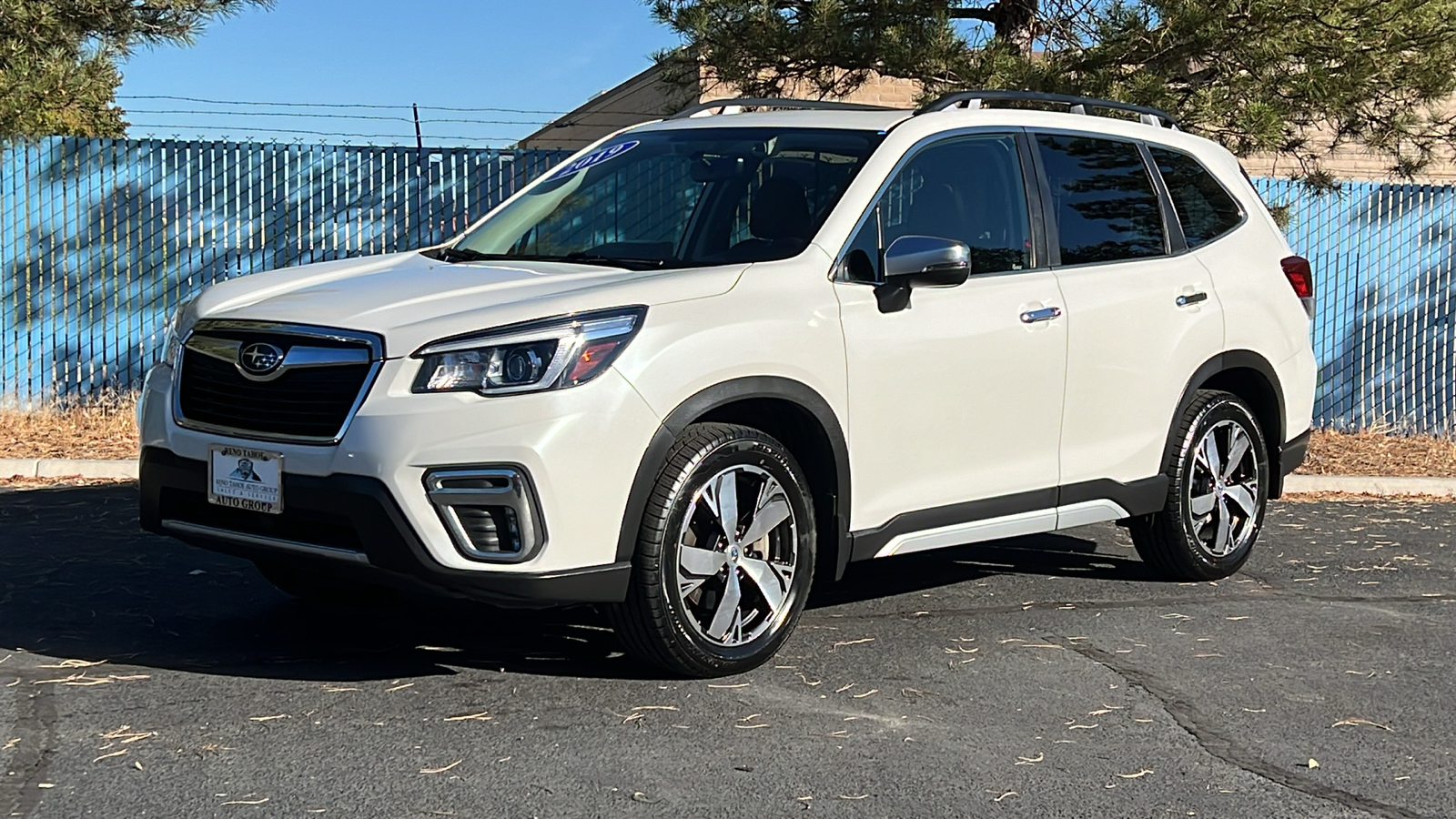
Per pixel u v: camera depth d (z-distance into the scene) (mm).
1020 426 5820
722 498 4863
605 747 4270
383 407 4430
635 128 6445
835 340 5148
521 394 4449
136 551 6789
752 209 5500
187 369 4922
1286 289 7121
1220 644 5695
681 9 10906
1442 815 3988
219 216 10984
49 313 10883
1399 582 7020
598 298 4652
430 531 4422
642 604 4723
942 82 10602
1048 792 4047
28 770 3963
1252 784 4176
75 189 10836
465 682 4867
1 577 6207
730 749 4289
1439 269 12258
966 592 6516
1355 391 12242
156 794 3822
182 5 10250
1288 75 10195
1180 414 6555
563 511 4496
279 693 4691
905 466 5438
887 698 4844
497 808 3797
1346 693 5102
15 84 9719
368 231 11133
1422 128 11016
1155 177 6699
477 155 11148
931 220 5672
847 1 10859
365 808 3773
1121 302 6223
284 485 4543
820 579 6711
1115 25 10242
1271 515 8914
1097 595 6520
